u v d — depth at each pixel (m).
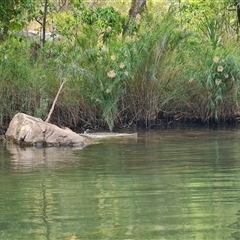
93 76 17.41
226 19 21.62
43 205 8.38
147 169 10.91
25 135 14.64
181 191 9.07
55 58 18.03
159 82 17.69
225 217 7.64
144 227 7.30
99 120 17.50
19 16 17.91
